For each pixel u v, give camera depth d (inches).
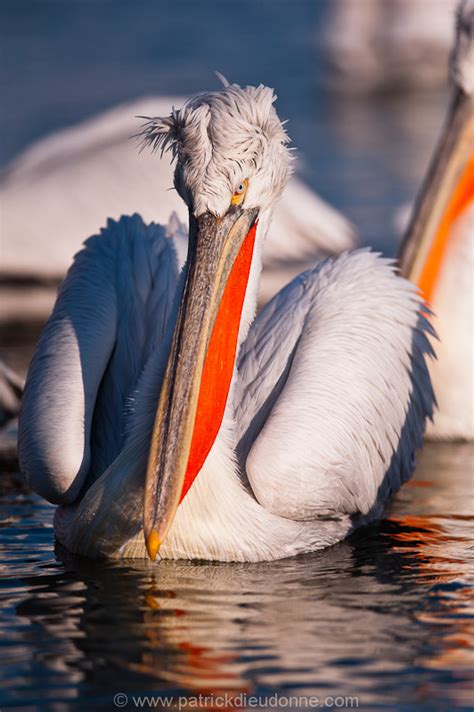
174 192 1032.2
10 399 628.4
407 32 1991.9
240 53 2235.5
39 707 287.0
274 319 454.0
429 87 2025.1
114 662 312.3
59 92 1801.2
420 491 496.4
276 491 392.5
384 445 431.2
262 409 427.2
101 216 1031.6
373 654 316.5
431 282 575.2
